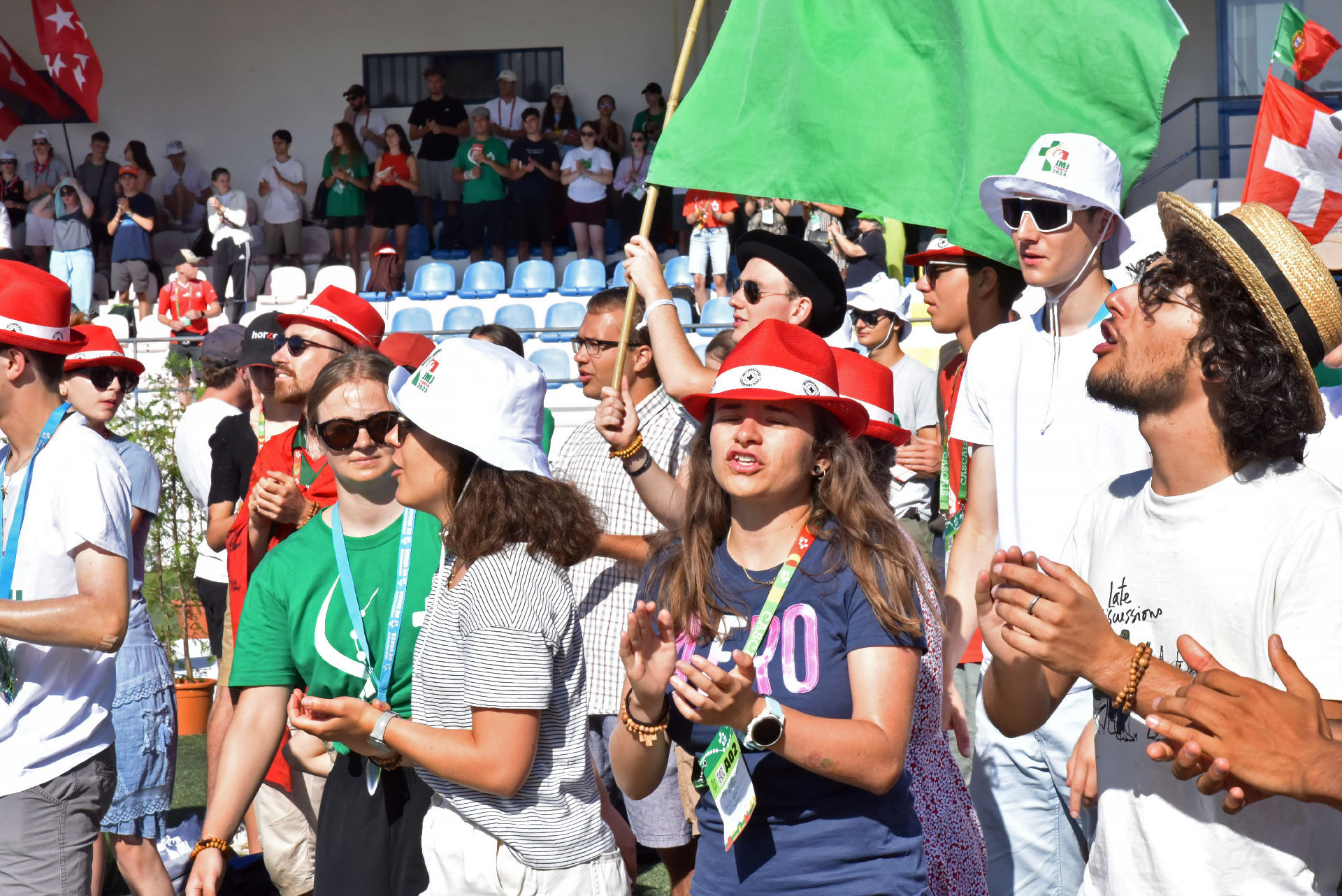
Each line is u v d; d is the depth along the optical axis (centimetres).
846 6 352
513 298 1391
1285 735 155
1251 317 173
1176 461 181
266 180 1516
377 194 1469
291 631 279
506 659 234
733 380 212
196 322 1372
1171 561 181
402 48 1677
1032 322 302
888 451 314
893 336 621
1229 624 174
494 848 242
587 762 252
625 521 370
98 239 1541
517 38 1661
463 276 1507
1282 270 170
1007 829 302
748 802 196
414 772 270
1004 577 173
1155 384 179
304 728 237
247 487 471
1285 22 810
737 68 364
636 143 1447
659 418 381
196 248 1505
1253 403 171
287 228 1513
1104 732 188
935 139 340
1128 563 189
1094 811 271
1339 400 382
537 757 243
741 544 221
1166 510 183
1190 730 159
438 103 1504
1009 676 202
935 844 235
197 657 802
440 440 253
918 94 342
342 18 1680
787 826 208
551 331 1030
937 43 340
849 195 347
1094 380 188
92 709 316
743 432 212
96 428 473
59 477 308
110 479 309
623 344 349
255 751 278
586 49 1653
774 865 208
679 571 224
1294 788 154
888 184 344
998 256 336
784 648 210
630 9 1644
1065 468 287
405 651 275
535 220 1444
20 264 319
